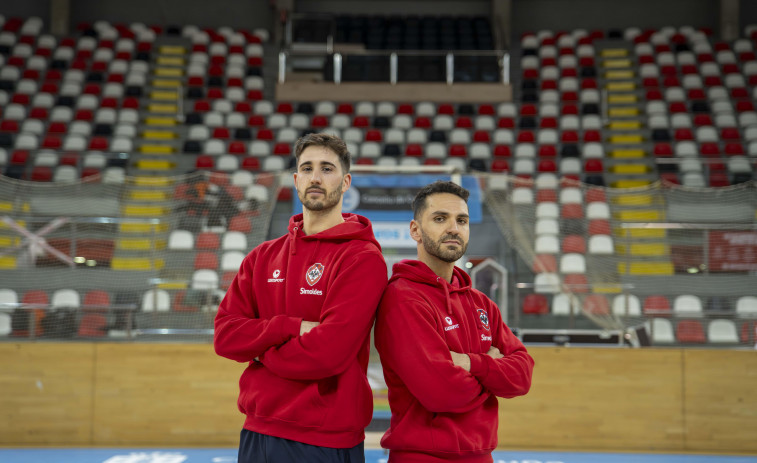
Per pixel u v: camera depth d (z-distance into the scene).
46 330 5.96
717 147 12.09
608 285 6.27
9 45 14.52
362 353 2.27
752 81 14.14
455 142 12.63
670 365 5.52
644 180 11.55
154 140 12.68
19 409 5.44
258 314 2.30
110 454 5.11
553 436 5.47
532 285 6.20
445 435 2.16
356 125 13.10
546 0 16.75
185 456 5.04
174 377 5.52
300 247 2.28
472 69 13.91
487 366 2.18
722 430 5.45
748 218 8.70
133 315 6.04
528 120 13.15
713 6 16.41
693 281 7.34
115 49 14.96
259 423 2.16
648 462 5.02
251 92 14.17
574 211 7.38
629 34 15.96
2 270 7.03
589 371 5.54
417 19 16.75
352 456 2.17
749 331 6.65
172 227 7.38
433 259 2.38
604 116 13.52
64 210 8.51
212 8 16.62
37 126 12.44
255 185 7.08
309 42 14.86
